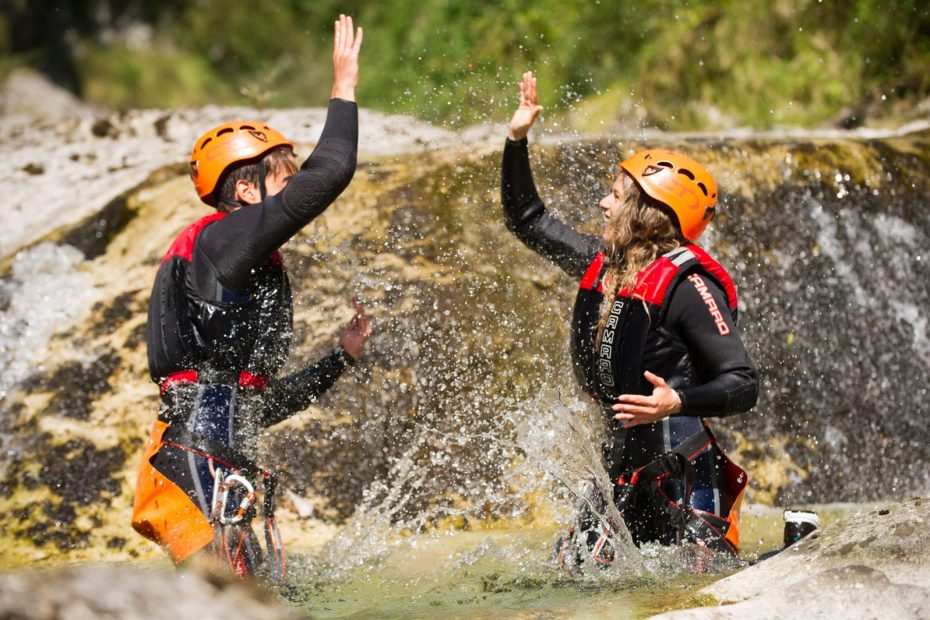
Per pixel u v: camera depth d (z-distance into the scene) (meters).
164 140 15.66
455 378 10.68
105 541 9.77
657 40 21.83
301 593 7.70
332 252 10.99
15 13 39.78
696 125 20.78
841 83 19.73
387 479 10.34
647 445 7.34
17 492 9.94
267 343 7.15
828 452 12.14
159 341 6.96
